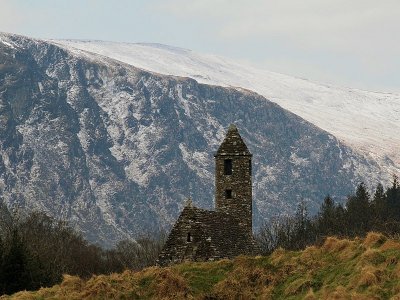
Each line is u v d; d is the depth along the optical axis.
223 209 120.06
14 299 79.25
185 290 76.06
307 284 69.12
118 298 75.69
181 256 105.62
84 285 80.69
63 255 185.75
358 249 71.19
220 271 79.94
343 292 62.31
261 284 74.38
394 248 67.88
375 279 62.34
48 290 80.69
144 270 82.88
